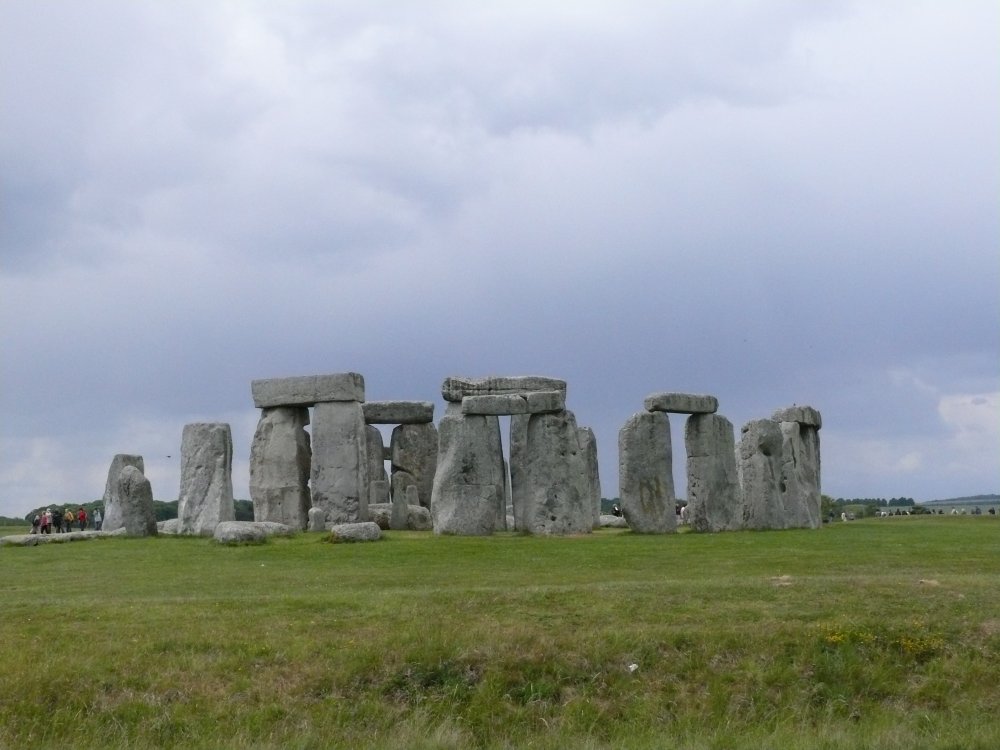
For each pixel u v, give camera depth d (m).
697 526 37.03
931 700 17.38
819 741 15.77
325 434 39.72
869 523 45.38
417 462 44.72
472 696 16.84
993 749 15.62
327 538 31.08
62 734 15.62
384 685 16.89
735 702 17.05
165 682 16.64
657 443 35.97
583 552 28.41
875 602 20.16
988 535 34.28
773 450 39.78
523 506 35.81
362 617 19.23
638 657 17.75
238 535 30.91
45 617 19.42
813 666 17.83
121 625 18.84
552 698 17.00
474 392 42.09
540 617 19.31
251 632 18.36
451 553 28.33
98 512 49.31
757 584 21.61
